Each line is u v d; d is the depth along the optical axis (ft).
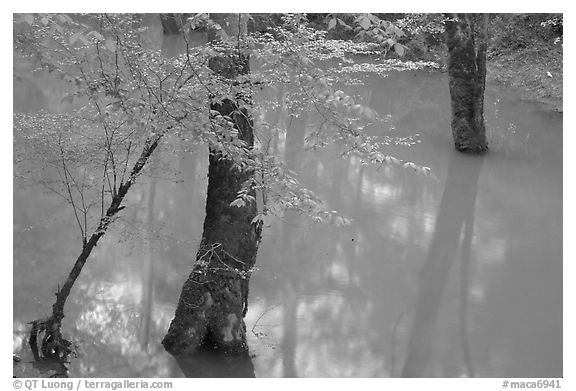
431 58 74.54
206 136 23.43
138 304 32.04
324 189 45.52
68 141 30.35
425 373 26.96
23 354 27.76
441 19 52.34
